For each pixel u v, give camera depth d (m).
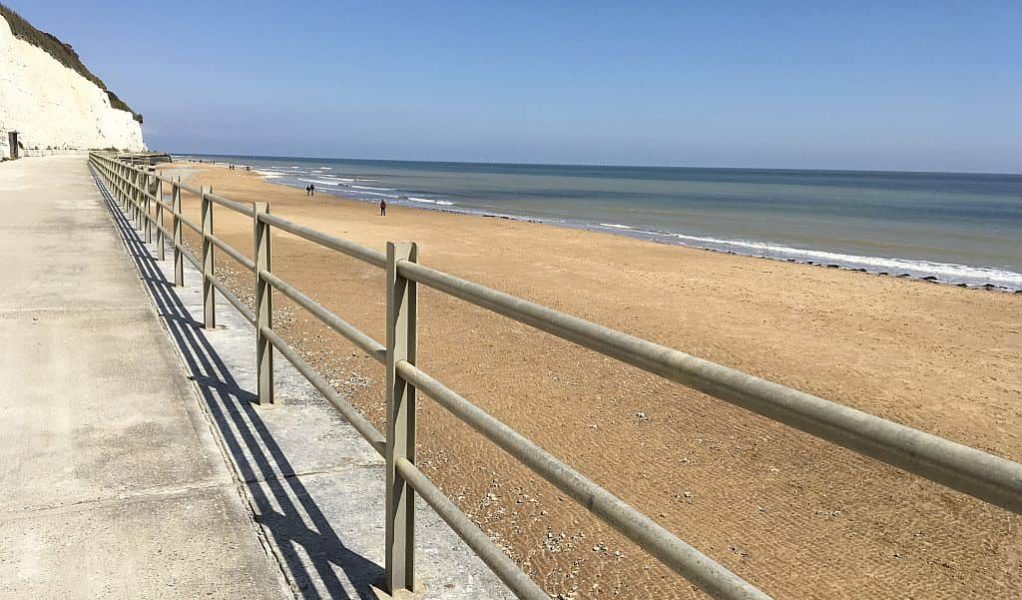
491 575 2.62
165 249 10.61
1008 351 12.03
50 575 2.46
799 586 4.24
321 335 9.12
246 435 3.73
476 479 5.28
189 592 2.41
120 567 2.53
